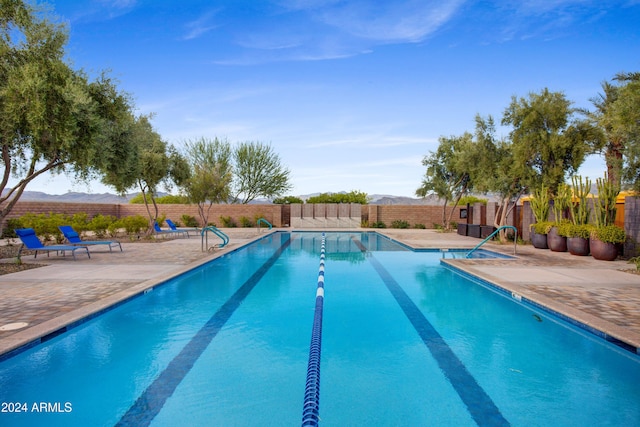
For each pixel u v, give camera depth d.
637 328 4.72
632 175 9.25
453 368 4.17
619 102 8.98
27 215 15.45
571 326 5.30
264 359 4.36
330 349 4.70
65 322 4.88
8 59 8.29
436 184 21.91
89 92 9.71
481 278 8.24
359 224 26.64
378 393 3.61
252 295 7.36
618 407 3.36
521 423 3.10
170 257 11.16
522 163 14.14
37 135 7.91
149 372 4.02
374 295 7.39
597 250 10.66
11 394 3.58
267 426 3.04
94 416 3.20
